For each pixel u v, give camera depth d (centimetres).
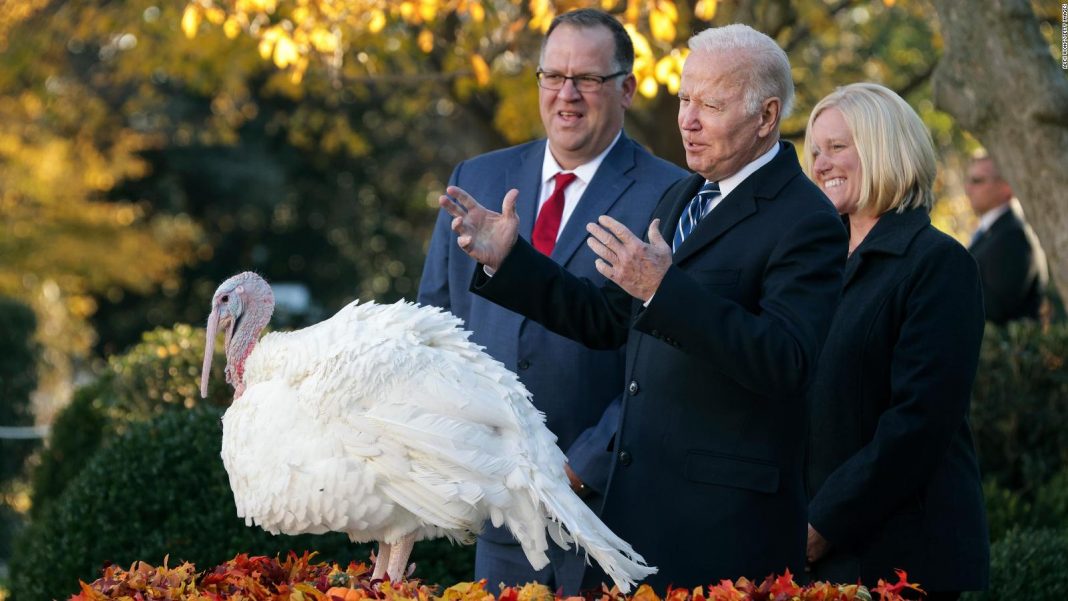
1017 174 912
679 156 1747
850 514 633
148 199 3672
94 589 533
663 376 582
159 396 1167
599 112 739
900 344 645
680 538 575
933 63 1806
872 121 673
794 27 1864
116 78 2586
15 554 1084
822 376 669
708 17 1279
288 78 1814
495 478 570
